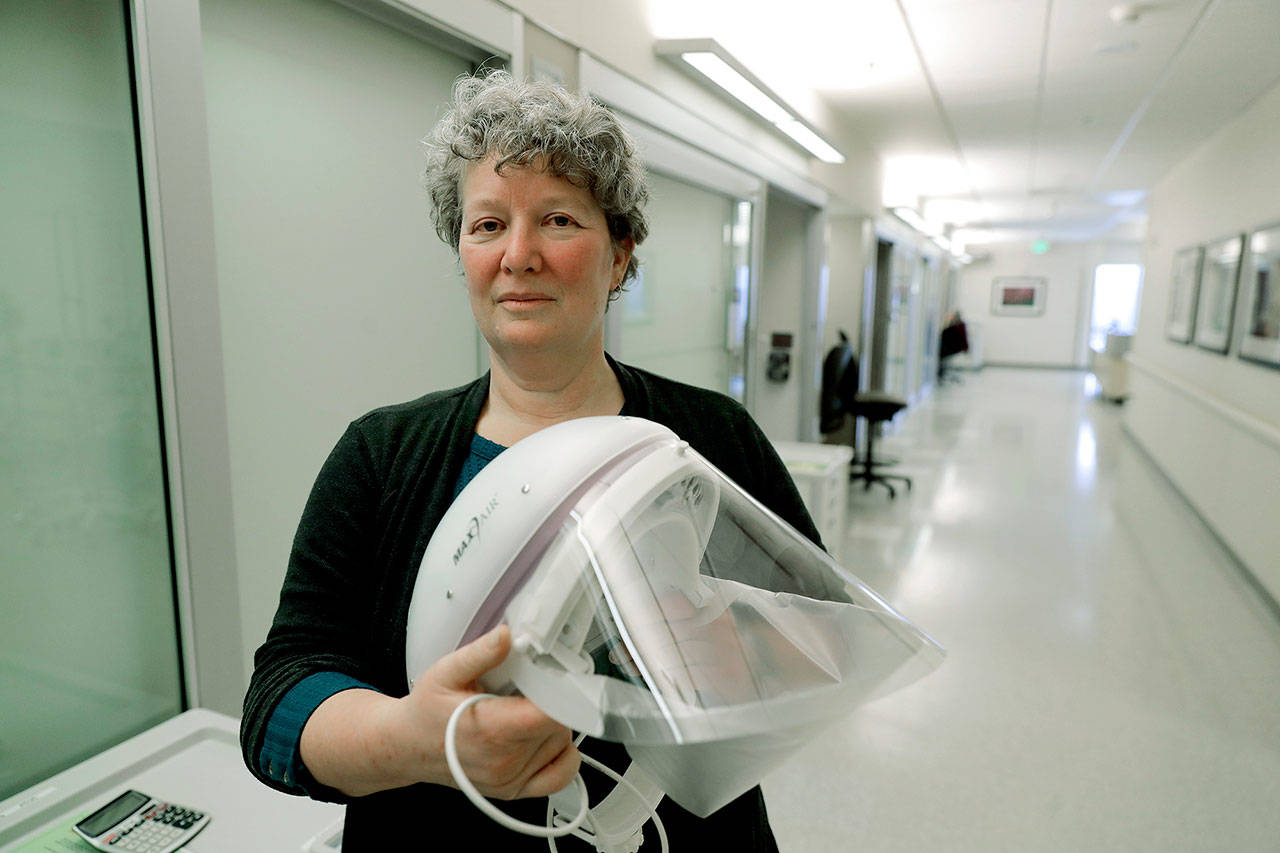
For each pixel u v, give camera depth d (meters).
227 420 1.32
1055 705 2.51
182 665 1.31
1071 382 12.90
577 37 2.23
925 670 0.52
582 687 0.44
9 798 1.08
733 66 2.78
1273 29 3.23
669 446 0.56
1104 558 3.98
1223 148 5.05
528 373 0.65
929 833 1.91
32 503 1.09
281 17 1.46
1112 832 1.91
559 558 0.48
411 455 0.68
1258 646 2.95
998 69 3.81
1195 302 5.55
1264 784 2.10
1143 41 3.40
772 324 5.52
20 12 1.03
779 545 0.63
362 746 0.48
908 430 7.93
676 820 0.67
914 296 9.28
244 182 1.41
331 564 0.65
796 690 0.47
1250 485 3.75
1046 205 8.96
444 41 1.82
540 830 0.44
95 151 1.13
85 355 1.14
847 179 5.30
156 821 1.02
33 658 1.12
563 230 0.61
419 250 1.86
